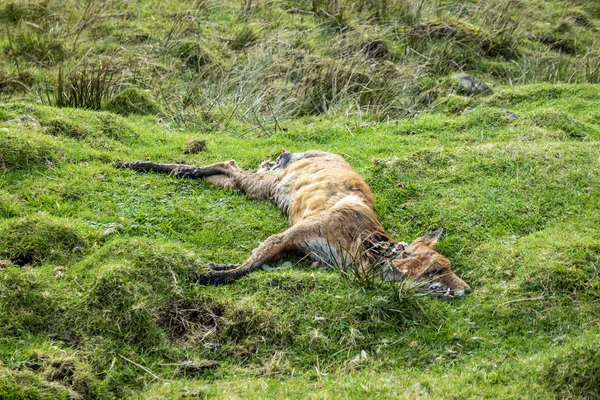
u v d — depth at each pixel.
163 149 8.59
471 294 6.17
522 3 15.45
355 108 10.77
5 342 5.21
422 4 14.02
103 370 5.16
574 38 14.61
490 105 10.77
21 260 6.06
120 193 7.24
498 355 5.48
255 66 11.51
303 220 6.47
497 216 7.19
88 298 5.56
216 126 9.98
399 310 5.79
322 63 11.45
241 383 5.11
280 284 5.94
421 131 9.77
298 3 13.88
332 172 7.00
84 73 10.02
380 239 6.47
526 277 6.18
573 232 6.83
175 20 12.99
